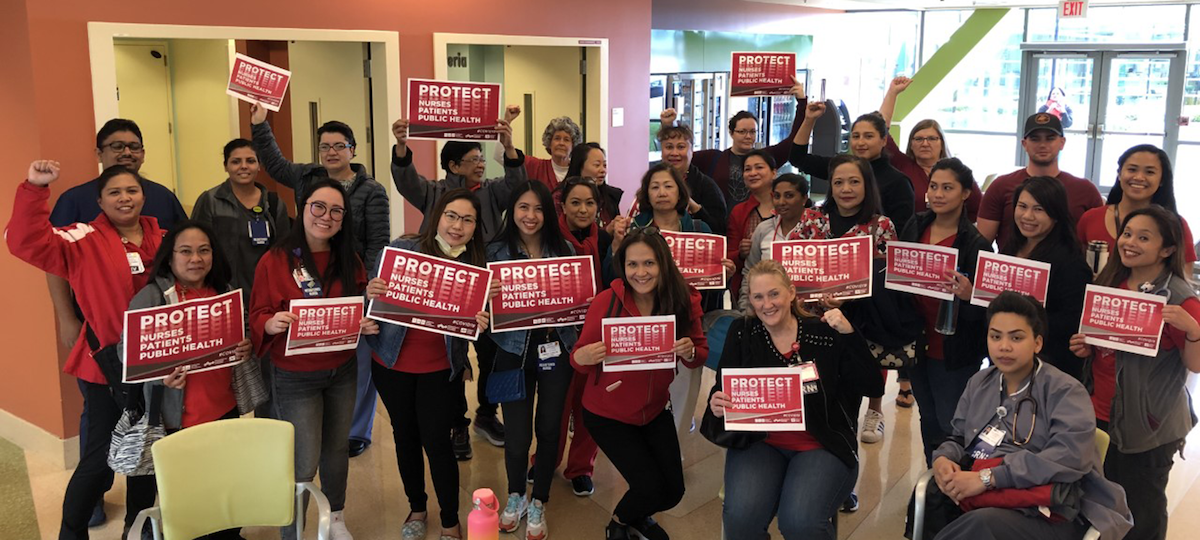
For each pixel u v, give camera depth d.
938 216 3.58
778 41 11.49
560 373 3.49
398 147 4.11
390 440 4.61
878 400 4.61
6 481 4.07
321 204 3.14
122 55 7.07
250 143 4.03
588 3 7.16
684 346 3.23
